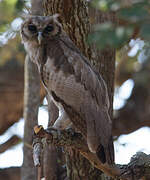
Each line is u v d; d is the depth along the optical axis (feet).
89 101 32.86
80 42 37.32
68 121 33.19
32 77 41.60
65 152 38.29
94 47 37.83
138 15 22.53
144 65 66.23
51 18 35.83
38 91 41.75
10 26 46.73
